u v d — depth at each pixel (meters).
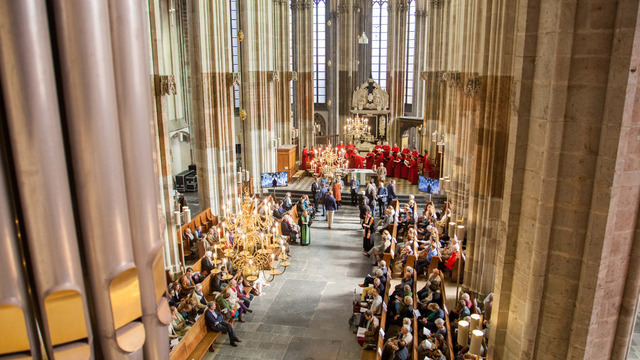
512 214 7.81
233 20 40.50
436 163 31.94
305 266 20.55
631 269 6.93
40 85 3.82
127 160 4.64
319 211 28.20
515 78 7.40
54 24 3.99
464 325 9.44
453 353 11.77
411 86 43.28
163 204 18.69
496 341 8.44
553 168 6.88
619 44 6.08
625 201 6.61
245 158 30.53
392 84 41.38
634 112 6.26
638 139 6.41
